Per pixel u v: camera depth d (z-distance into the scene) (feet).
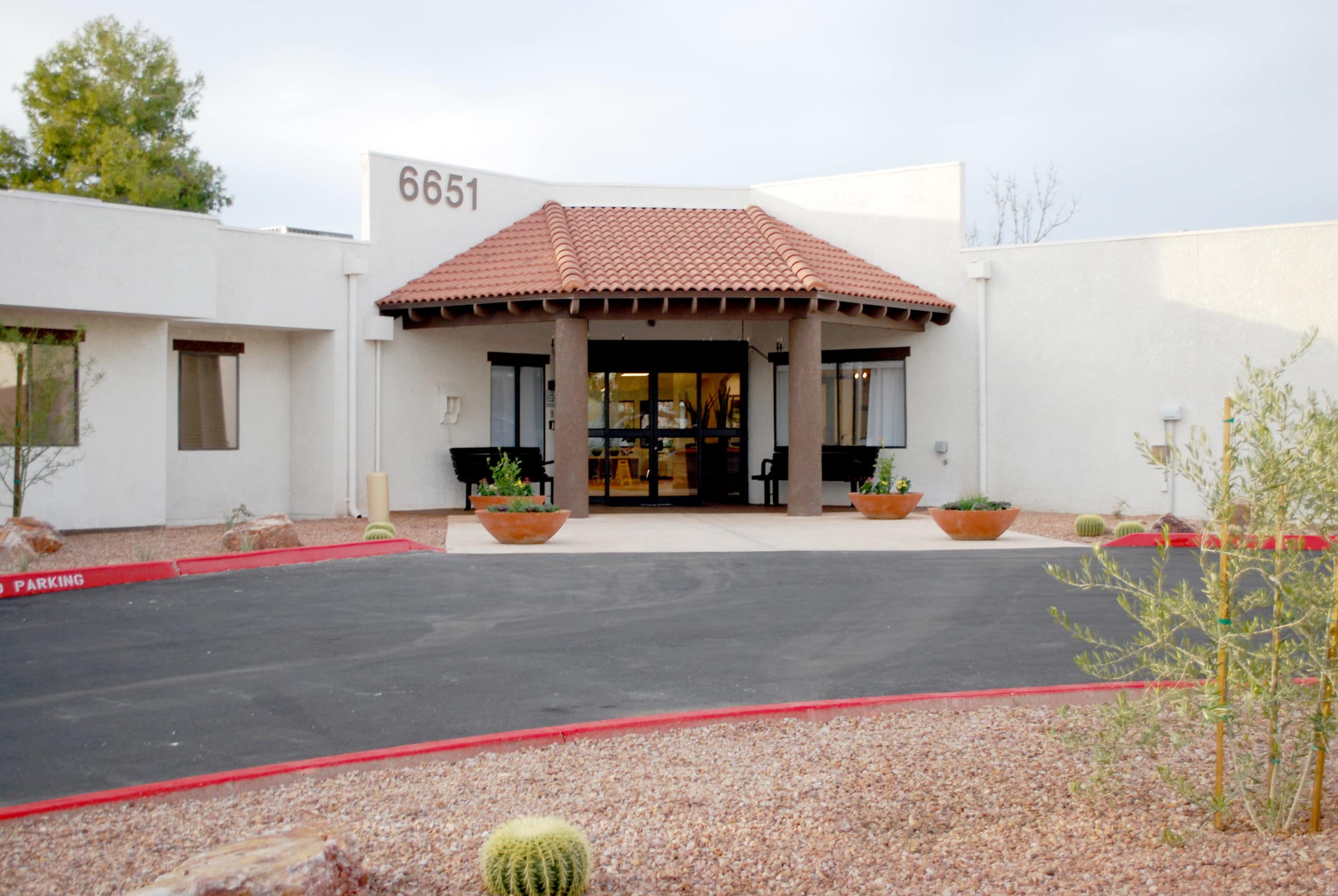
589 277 60.70
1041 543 51.65
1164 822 16.37
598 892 14.07
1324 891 13.66
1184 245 62.64
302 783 18.49
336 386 62.95
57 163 130.31
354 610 34.35
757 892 14.20
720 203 76.64
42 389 49.37
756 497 75.36
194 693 24.62
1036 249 66.64
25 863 15.06
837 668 27.02
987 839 15.87
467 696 24.39
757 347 75.41
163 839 15.89
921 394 70.08
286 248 61.00
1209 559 43.34
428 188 67.51
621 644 29.84
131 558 43.78
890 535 54.60
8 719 22.52
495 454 70.03
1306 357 59.67
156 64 133.59
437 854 15.17
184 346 59.82
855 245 72.49
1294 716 20.13
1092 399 65.05
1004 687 24.97
